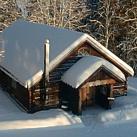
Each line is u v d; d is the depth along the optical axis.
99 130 17.08
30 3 40.84
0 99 22.39
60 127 17.92
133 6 35.41
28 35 24.80
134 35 35.06
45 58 19.03
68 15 38.31
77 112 19.34
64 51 19.66
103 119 19.22
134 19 34.25
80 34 20.28
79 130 17.14
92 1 41.19
